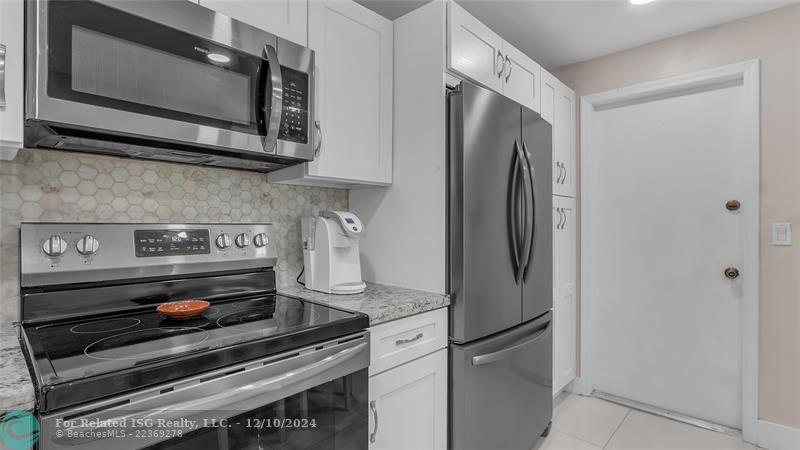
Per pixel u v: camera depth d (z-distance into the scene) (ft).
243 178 5.18
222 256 4.59
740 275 7.24
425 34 5.35
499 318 5.49
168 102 3.37
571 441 6.97
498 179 5.49
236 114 3.83
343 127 5.00
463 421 5.01
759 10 6.74
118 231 3.92
